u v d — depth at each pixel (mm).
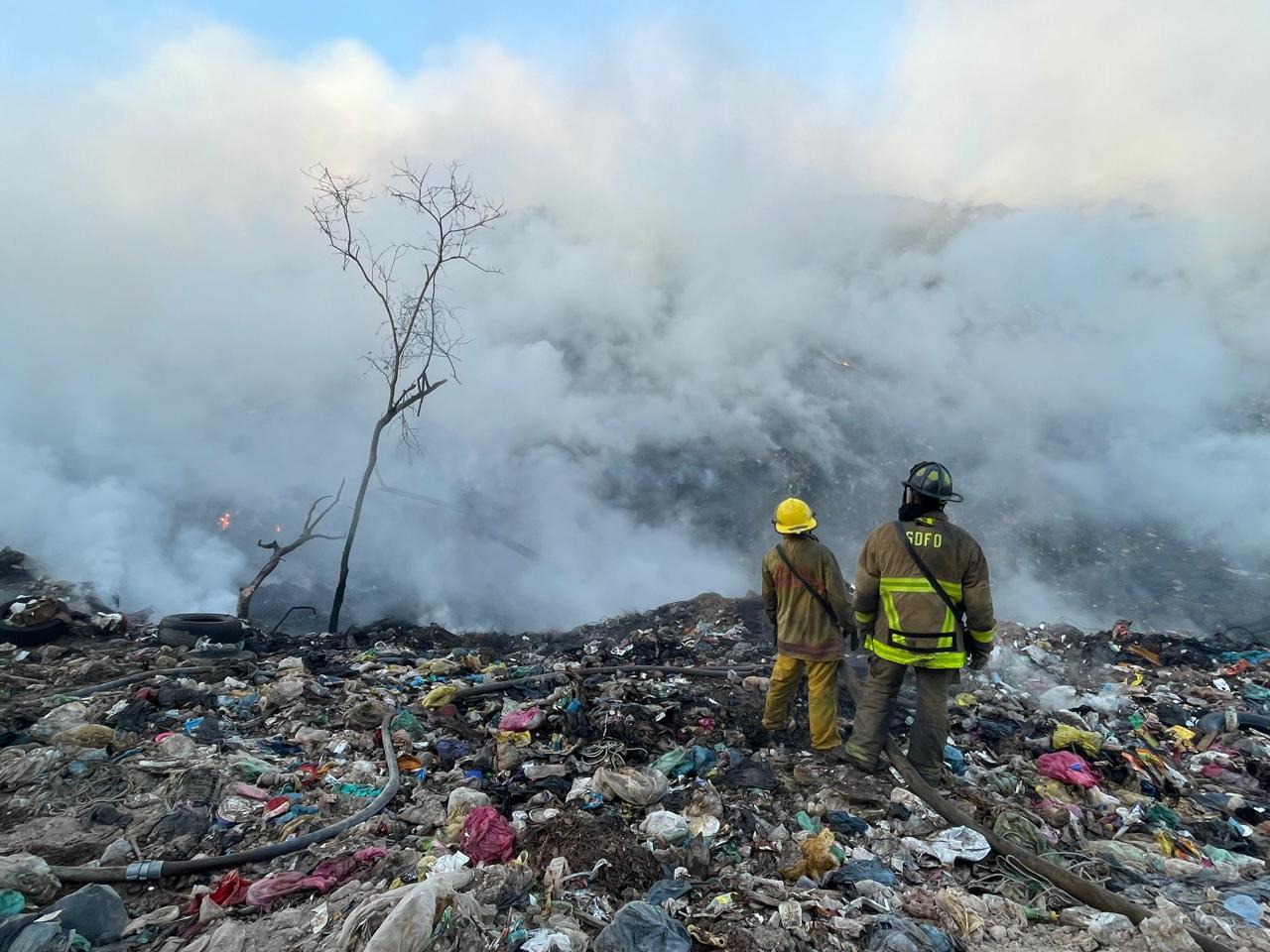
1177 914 3258
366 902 2953
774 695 5539
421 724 5707
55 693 6168
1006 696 7004
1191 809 5078
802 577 5262
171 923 3219
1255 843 4586
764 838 4125
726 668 7625
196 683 6562
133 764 4633
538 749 5301
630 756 5305
